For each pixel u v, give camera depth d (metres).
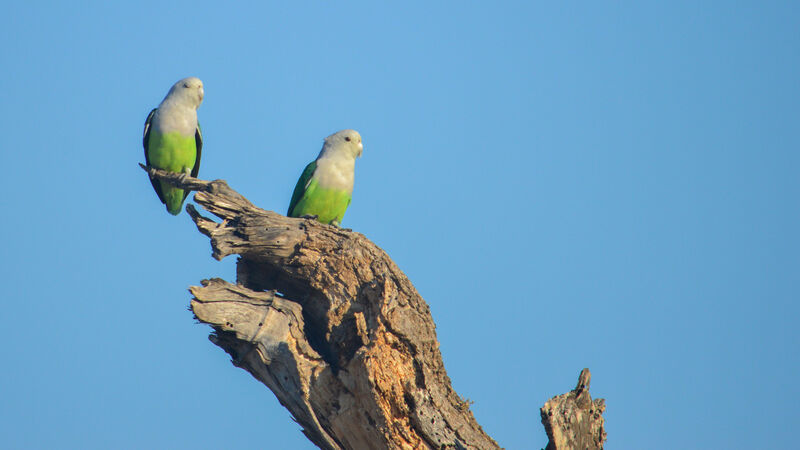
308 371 12.95
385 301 13.16
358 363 12.82
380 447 13.11
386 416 12.89
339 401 13.09
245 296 12.68
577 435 13.30
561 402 13.23
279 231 13.60
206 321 12.21
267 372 13.16
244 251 13.60
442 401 13.49
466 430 13.55
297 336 12.97
